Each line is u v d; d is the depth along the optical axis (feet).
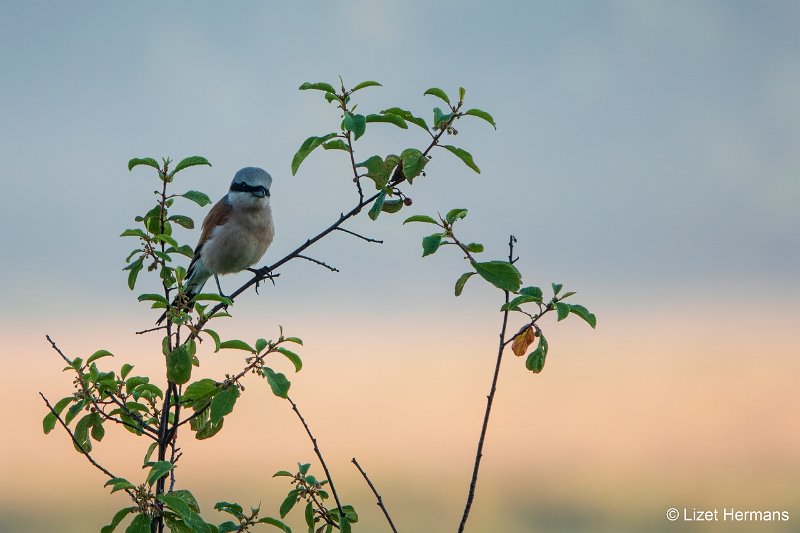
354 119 25.94
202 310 23.61
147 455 23.88
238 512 22.72
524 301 22.41
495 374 21.24
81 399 23.68
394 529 21.29
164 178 25.89
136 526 18.75
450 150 26.17
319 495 23.48
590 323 22.57
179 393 23.49
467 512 20.12
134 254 24.39
